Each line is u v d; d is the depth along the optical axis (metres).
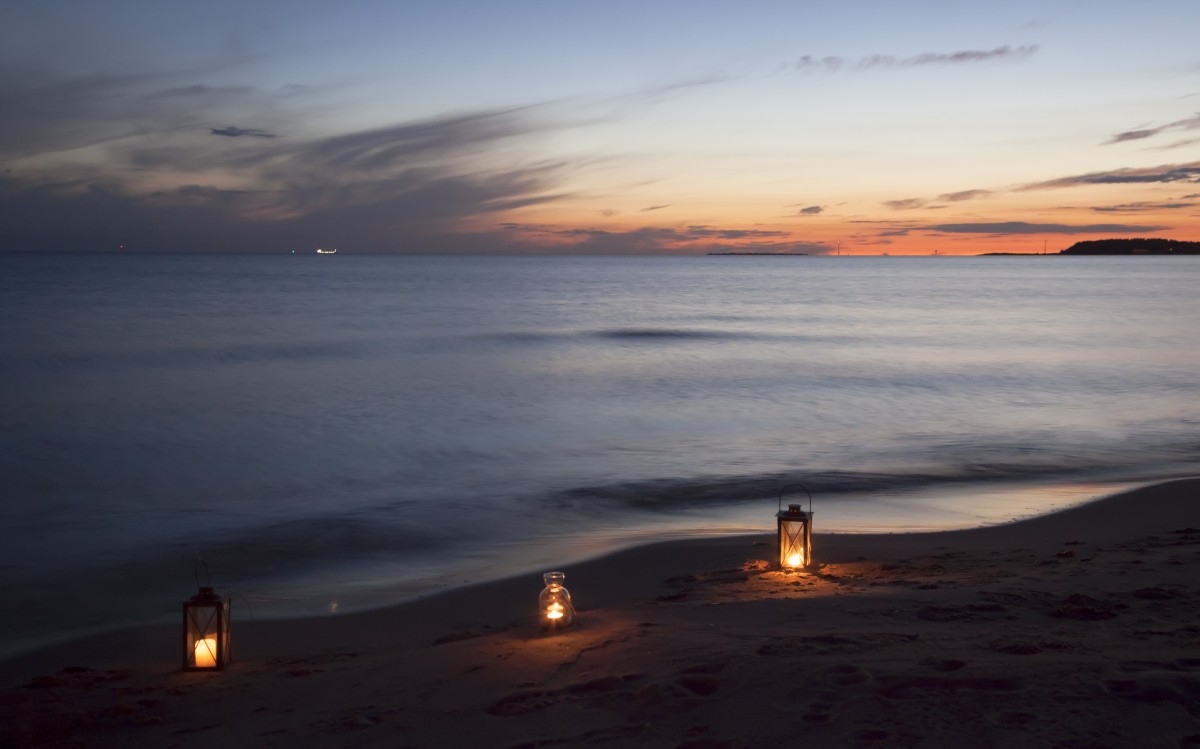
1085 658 5.24
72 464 19.08
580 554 11.99
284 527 14.01
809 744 4.16
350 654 7.79
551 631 6.68
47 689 6.60
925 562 9.91
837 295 109.06
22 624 9.80
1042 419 24.89
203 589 7.21
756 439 21.94
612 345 47.19
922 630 6.20
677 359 40.69
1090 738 4.09
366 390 30.30
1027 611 6.79
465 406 27.23
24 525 14.26
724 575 9.70
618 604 8.85
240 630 9.02
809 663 5.28
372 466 18.97
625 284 143.12
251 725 5.29
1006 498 15.43
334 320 62.00
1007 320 66.25
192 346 43.38
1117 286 136.38
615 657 5.77
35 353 39.53
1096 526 12.50
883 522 13.70
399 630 8.94
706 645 5.85
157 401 27.55
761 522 13.91
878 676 4.97
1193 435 22.23
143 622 9.65
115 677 7.00
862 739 4.18
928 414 25.92
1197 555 9.23
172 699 6.12
